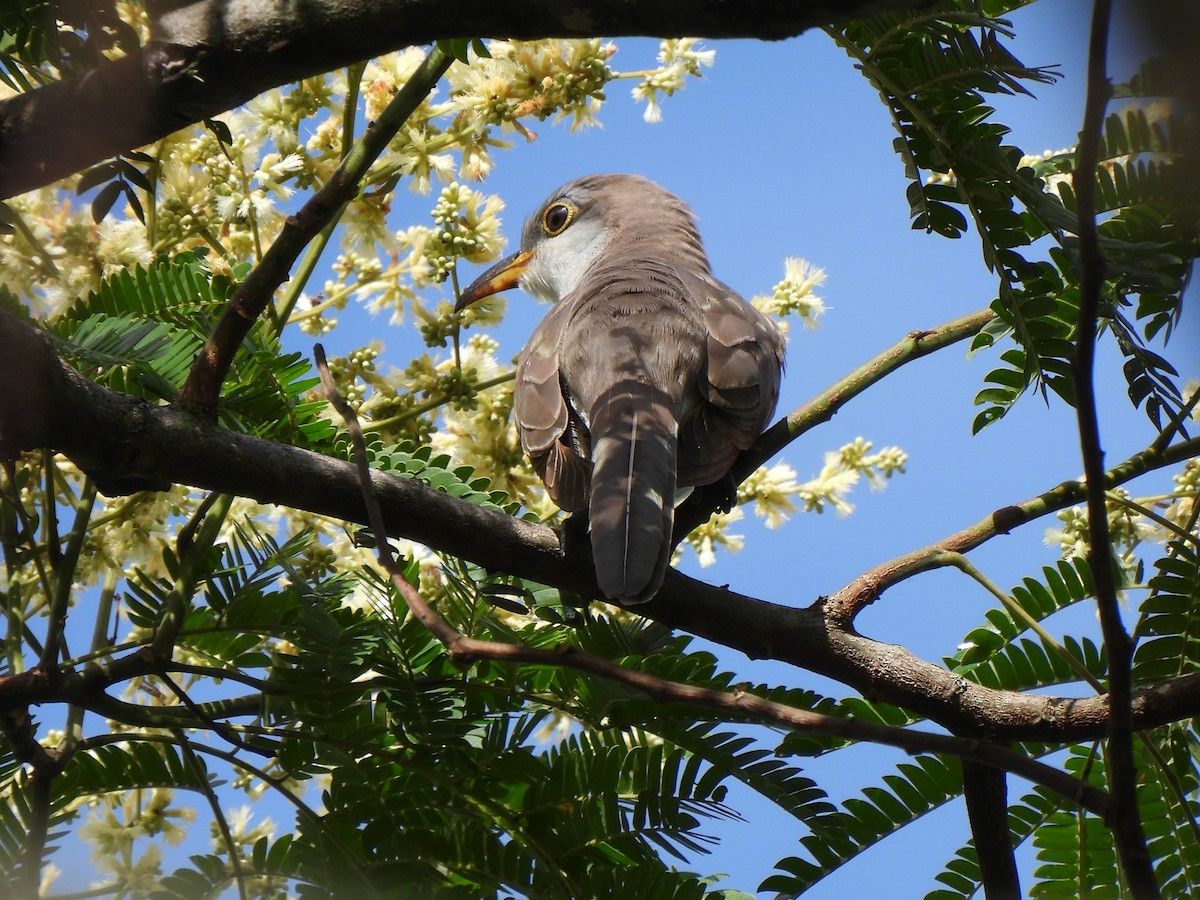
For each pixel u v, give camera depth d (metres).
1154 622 6.26
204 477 5.69
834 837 5.88
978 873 6.35
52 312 7.23
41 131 4.62
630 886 5.73
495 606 6.55
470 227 8.24
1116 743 4.43
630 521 6.68
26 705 5.75
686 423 8.09
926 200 6.22
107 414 5.44
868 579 6.37
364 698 6.34
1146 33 2.53
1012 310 6.15
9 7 5.13
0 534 6.16
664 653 6.30
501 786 6.06
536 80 8.05
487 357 8.39
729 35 3.69
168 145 7.72
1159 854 6.17
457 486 6.95
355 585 6.82
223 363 5.69
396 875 5.85
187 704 5.88
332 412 7.81
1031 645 6.53
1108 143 5.71
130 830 6.59
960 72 5.71
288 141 7.98
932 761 6.10
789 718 4.33
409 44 4.31
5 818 6.04
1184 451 6.44
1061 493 6.55
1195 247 5.61
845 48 5.83
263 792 7.06
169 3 4.71
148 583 6.48
